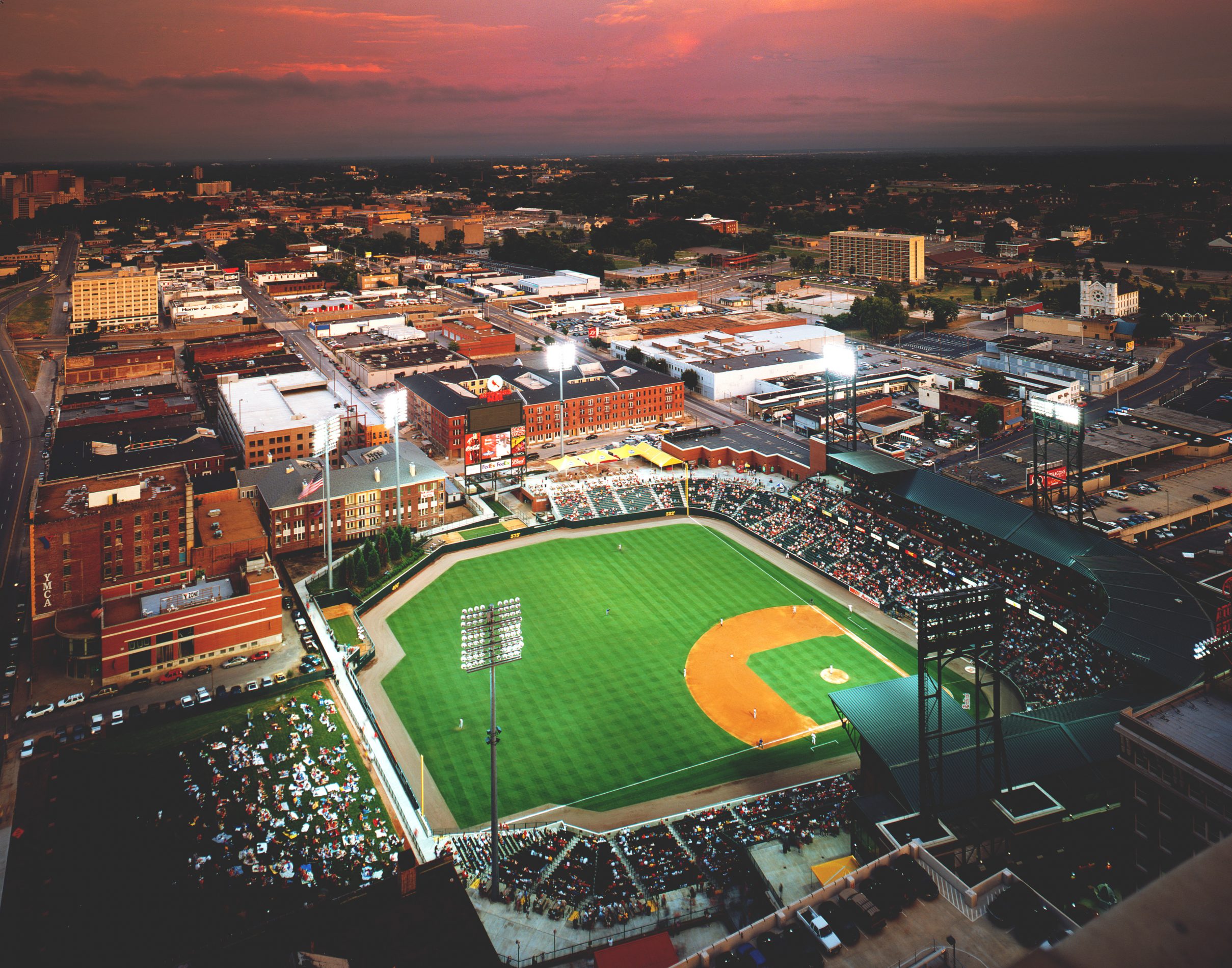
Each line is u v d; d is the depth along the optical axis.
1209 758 87.38
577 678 149.12
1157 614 141.25
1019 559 169.88
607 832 113.00
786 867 103.25
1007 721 119.25
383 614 169.50
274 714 134.50
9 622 164.12
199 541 166.50
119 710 136.00
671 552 195.38
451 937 79.81
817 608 170.50
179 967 77.69
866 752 113.81
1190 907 8.41
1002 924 67.94
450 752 130.75
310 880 102.56
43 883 101.69
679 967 66.12
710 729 135.75
